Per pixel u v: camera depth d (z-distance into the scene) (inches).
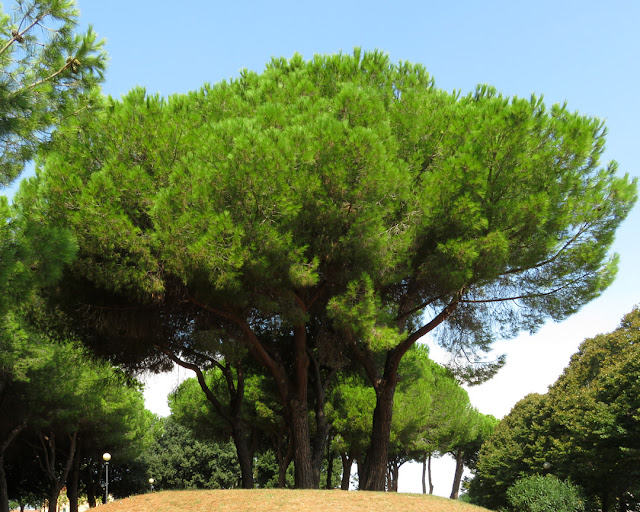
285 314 470.3
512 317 552.1
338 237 420.8
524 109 430.3
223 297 446.3
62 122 330.6
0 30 297.7
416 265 484.7
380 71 515.8
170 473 1979.6
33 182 408.8
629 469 934.4
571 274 503.8
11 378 816.9
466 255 424.8
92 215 383.2
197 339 518.0
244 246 388.2
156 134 410.0
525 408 1722.4
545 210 422.0
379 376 558.9
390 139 433.4
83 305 479.8
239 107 478.9
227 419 617.9
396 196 424.2
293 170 389.4
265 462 1817.2
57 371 867.4
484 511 462.9
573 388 1277.1
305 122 424.5
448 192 425.7
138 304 485.4
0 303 303.9
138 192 394.3
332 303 427.8
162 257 389.1
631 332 1200.8
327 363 633.0
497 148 430.3
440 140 465.1
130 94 430.9
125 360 580.4
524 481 1114.1
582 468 999.6
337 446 1007.6
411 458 1571.1
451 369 612.4
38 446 1141.7
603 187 470.9
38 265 295.9
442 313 517.7
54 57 309.9
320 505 399.9
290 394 542.6
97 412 1049.5
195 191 379.2
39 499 1574.8
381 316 456.4
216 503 423.2
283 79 504.7
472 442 2162.9
